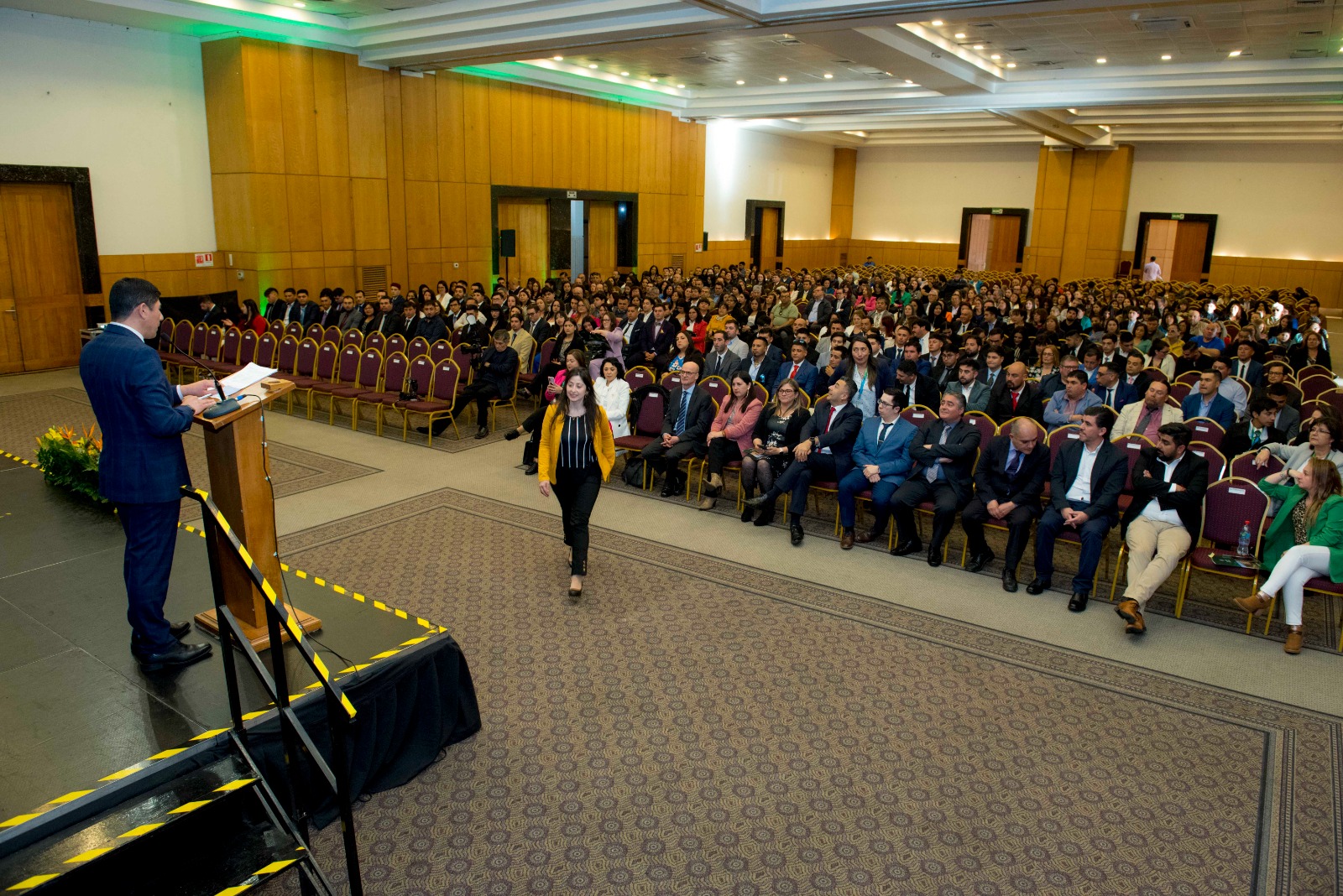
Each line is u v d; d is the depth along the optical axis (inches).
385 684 141.3
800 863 124.8
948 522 235.9
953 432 241.8
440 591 211.8
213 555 120.2
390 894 117.6
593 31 451.2
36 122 448.1
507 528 257.0
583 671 176.6
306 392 400.5
